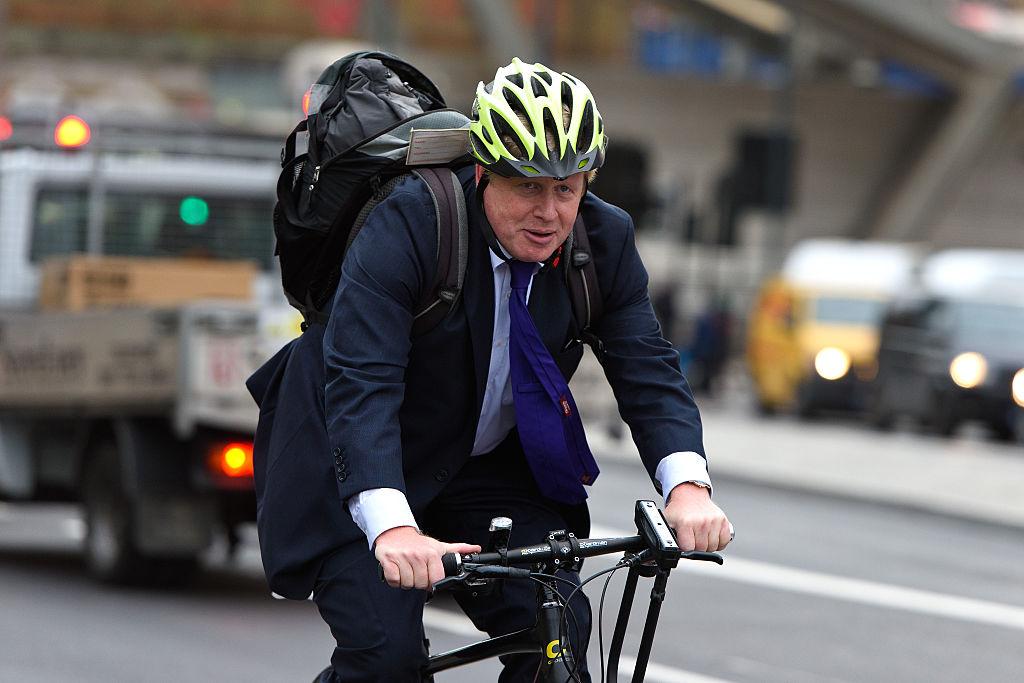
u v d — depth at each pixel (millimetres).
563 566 9984
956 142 140750
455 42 143375
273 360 11555
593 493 44469
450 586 9930
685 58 162125
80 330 29500
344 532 10461
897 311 70375
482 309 10555
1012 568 34188
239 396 27844
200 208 33969
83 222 33531
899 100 158250
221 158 34344
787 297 77812
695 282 128625
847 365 74312
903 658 24047
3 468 31969
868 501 44406
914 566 33719
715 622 26406
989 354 65875
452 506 11180
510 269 10578
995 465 53156
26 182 33156
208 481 28078
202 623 25891
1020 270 69188
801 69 158125
